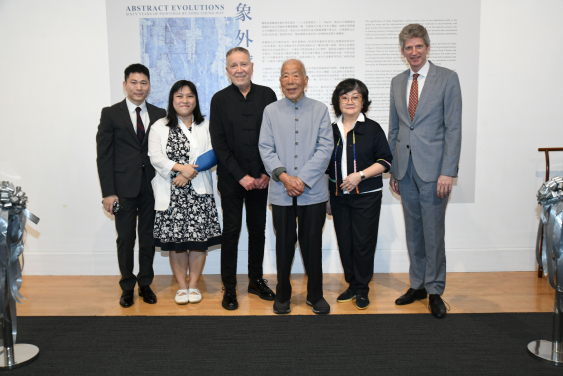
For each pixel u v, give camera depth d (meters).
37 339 2.35
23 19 3.46
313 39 3.50
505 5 3.45
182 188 2.78
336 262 3.70
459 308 2.79
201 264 2.99
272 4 3.47
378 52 3.51
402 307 2.81
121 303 2.87
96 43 3.48
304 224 2.61
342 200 2.75
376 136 2.67
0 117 3.57
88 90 3.53
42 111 3.56
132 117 2.90
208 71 3.52
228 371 1.99
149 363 2.07
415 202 2.80
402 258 3.68
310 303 2.79
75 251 3.67
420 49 2.57
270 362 2.06
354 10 3.47
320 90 3.55
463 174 3.60
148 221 2.97
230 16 3.48
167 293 3.17
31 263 3.67
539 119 3.56
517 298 2.98
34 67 3.52
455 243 3.67
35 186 3.62
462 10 3.45
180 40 3.49
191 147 2.83
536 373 1.96
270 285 3.37
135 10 3.46
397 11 3.46
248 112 2.74
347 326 2.49
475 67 3.50
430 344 2.25
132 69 2.81
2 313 2.05
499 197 3.63
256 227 3.00
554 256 2.10
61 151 3.59
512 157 3.59
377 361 2.07
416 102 2.69
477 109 3.54
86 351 2.20
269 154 2.54
